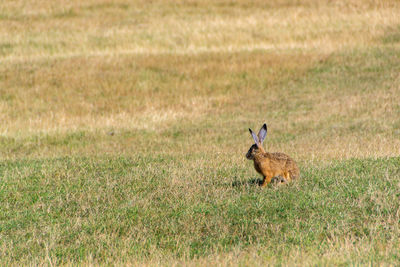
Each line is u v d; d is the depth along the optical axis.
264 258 11.19
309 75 47.66
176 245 12.65
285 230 13.04
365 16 64.00
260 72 48.81
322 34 59.41
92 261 11.97
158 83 46.91
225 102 42.78
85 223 14.45
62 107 41.59
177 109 41.34
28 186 18.42
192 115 39.69
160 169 20.52
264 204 14.93
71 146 32.28
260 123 36.38
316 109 38.78
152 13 72.44
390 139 28.52
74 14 72.19
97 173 20.23
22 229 14.38
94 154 27.47
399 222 12.98
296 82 46.34
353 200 14.69
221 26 64.50
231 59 52.12
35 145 32.56
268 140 31.28
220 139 32.53
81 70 49.25
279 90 44.88
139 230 13.77
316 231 12.75
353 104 38.91
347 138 29.84
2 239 13.60
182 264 11.16
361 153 23.06
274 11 70.25
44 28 65.69
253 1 75.69
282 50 55.03
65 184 18.56
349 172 17.94
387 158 20.16
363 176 16.98
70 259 12.30
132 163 22.14
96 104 42.44
